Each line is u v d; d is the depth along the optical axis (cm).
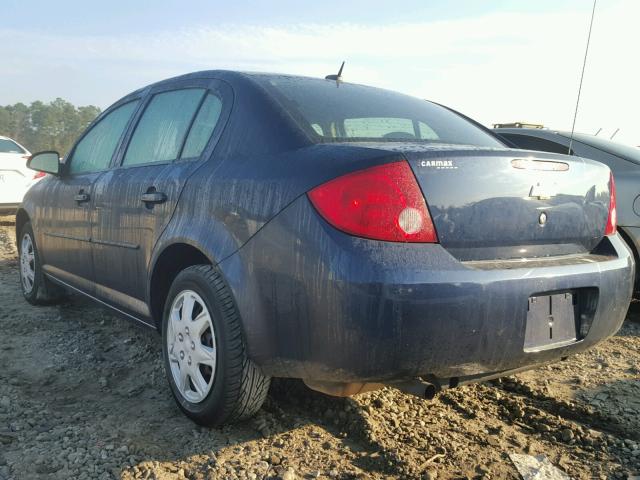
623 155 501
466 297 211
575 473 246
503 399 313
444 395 318
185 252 292
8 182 1016
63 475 234
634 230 470
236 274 245
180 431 272
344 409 288
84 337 408
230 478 233
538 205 241
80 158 424
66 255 413
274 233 232
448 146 253
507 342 221
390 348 205
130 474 235
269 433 268
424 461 248
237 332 250
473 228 222
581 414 301
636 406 311
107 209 351
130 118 376
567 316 245
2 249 747
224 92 299
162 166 316
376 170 214
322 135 255
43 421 280
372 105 301
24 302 499
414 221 212
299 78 313
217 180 267
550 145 552
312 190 223
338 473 238
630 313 507
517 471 244
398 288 203
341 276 207
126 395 316
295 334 225
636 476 243
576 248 261
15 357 369
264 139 261
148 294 310
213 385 260
